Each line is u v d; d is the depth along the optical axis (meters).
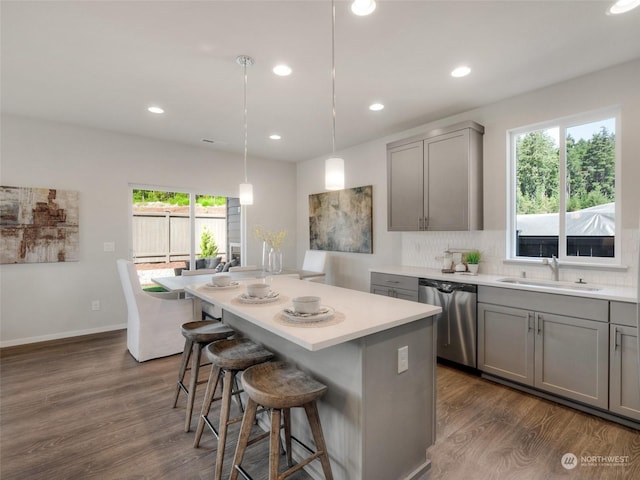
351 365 1.56
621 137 2.57
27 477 1.76
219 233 5.31
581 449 1.97
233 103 3.32
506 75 2.74
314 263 5.19
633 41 2.25
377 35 2.19
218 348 1.93
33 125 3.81
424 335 1.83
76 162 4.06
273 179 5.87
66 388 2.74
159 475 1.78
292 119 3.79
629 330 2.12
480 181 3.34
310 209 5.78
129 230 4.48
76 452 1.96
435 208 3.47
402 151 3.79
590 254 2.83
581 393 2.34
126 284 3.33
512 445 2.02
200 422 2.00
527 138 3.20
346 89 3.00
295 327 1.44
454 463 1.87
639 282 1.57
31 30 2.13
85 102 3.32
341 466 1.62
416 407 1.78
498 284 2.77
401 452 1.70
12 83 2.90
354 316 1.63
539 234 3.14
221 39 2.23
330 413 1.68
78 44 2.29
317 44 2.29
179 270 4.95
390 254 4.43
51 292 3.95
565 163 2.95
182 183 4.87
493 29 2.12
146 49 2.36
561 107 2.86
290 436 1.85
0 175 3.64
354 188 4.89
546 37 2.21
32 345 3.76
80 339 3.98
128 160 4.42
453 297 3.08
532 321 2.57
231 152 5.34
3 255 3.64
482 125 3.38
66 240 3.99
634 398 2.12
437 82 2.86
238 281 2.87
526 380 2.62
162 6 1.90
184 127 4.10
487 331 2.86
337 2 1.87
